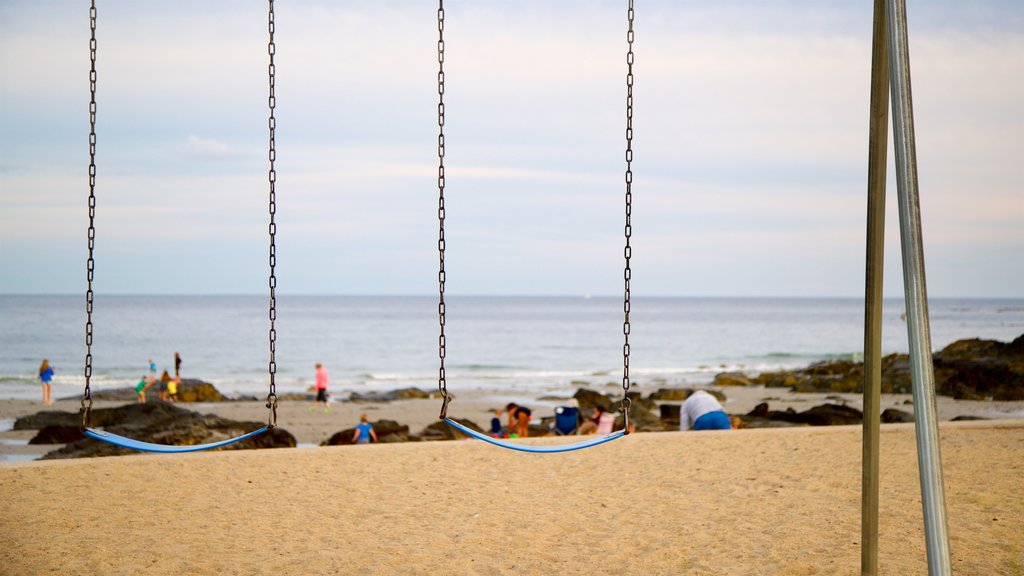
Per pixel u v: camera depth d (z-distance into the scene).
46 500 9.09
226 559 7.29
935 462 5.80
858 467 10.69
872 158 7.04
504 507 9.01
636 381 48.59
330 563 7.22
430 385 46.31
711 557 7.38
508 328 99.56
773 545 7.68
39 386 41.81
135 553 7.41
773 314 150.25
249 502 9.13
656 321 119.88
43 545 7.60
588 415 28.03
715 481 10.05
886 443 12.12
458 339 82.75
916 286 5.85
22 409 29.66
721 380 43.25
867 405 6.97
